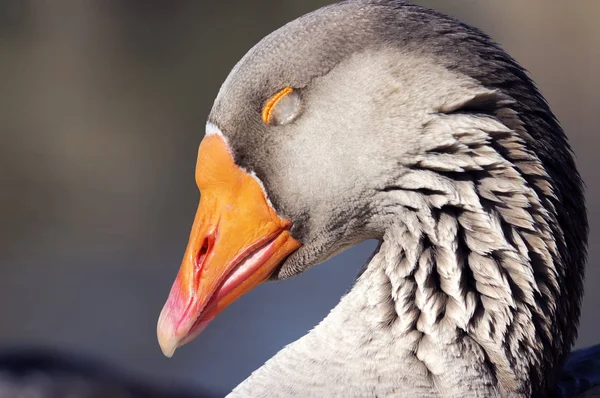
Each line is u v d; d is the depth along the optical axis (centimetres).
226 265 187
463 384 184
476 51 185
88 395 207
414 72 185
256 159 186
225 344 244
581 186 186
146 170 391
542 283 185
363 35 185
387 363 184
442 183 184
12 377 209
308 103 186
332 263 280
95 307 277
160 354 248
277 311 256
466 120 184
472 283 184
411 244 185
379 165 185
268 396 185
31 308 278
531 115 185
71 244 322
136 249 316
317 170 186
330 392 185
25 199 363
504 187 184
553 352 185
